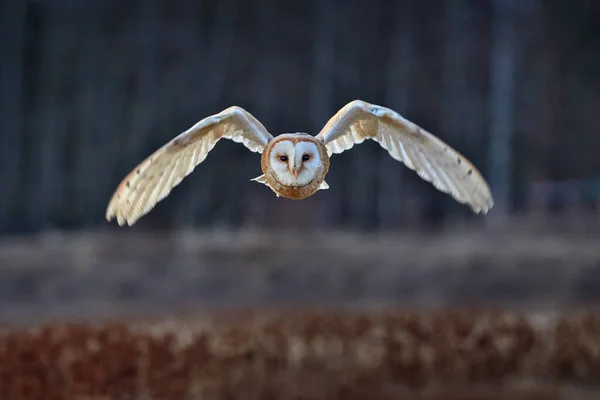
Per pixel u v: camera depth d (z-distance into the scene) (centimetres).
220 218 4266
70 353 1252
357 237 3272
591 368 1505
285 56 5294
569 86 5347
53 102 5006
